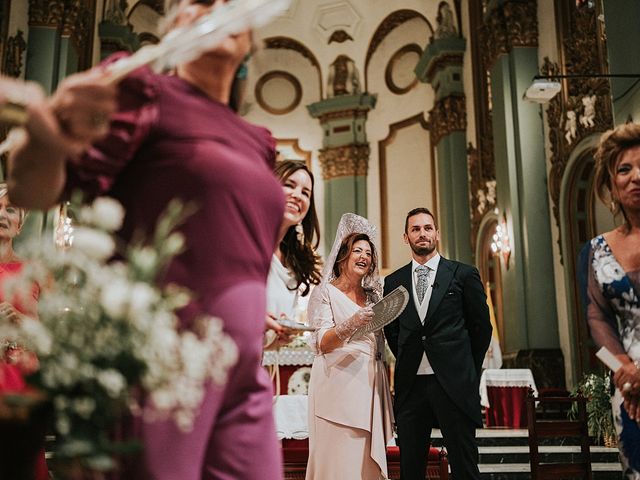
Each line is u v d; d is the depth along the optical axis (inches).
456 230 580.4
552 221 434.9
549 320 424.2
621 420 87.8
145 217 47.6
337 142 732.7
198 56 51.0
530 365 414.0
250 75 60.1
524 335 428.5
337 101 732.0
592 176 402.3
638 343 88.0
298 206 109.7
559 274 421.7
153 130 48.3
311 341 150.9
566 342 409.1
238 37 52.6
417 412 160.2
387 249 692.7
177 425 44.1
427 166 676.1
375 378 149.6
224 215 48.5
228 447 48.6
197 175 48.1
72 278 37.5
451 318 162.1
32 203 42.9
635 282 89.4
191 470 44.5
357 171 719.1
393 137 716.0
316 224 119.9
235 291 47.9
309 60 775.7
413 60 709.3
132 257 37.8
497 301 507.8
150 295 36.4
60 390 35.2
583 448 199.9
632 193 90.0
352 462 142.3
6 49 394.6
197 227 47.6
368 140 730.8
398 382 163.5
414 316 163.9
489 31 496.4
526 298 433.4
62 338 35.0
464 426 154.9
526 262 434.6
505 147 459.8
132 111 47.0
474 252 561.3
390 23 725.3
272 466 50.6
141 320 35.2
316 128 757.9
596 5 379.2
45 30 434.0
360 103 728.3
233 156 50.5
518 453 293.0
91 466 34.1
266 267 52.6
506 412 379.6
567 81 415.2
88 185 45.8
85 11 491.8
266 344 89.8
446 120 605.0
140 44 676.1
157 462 43.1
